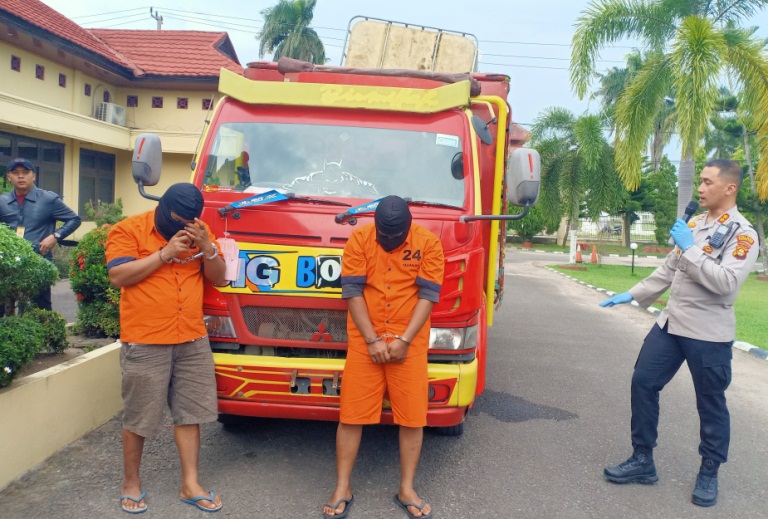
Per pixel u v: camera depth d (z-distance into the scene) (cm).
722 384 415
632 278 2088
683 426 573
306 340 406
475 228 417
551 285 1862
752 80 1434
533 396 655
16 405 402
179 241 361
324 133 459
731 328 415
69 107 1928
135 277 360
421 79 498
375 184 442
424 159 450
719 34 1302
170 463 445
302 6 3603
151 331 363
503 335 993
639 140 1555
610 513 399
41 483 400
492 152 509
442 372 397
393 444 500
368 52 742
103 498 385
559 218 2766
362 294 372
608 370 785
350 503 385
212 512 376
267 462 453
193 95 2189
